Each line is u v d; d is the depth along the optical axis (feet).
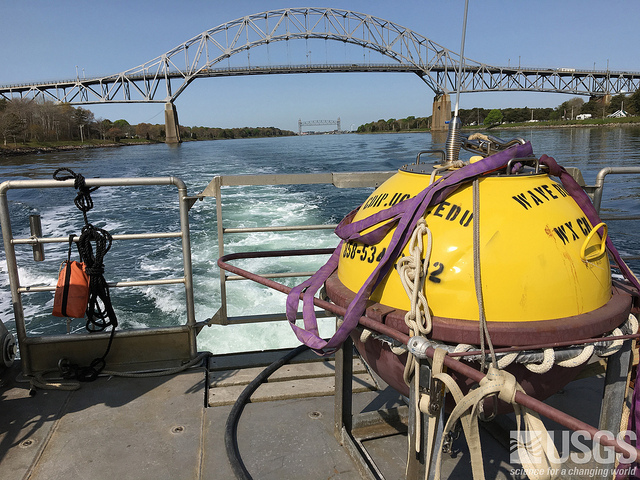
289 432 7.77
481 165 5.07
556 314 4.75
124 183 9.18
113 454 7.27
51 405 8.68
